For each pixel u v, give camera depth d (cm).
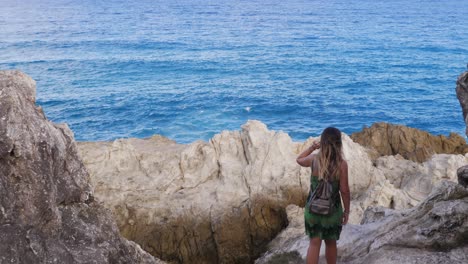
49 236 527
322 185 643
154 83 5538
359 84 5588
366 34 9525
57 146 559
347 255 777
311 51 7650
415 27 10719
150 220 1694
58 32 9144
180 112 4375
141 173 1823
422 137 2350
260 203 1717
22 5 14950
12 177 507
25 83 569
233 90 5175
